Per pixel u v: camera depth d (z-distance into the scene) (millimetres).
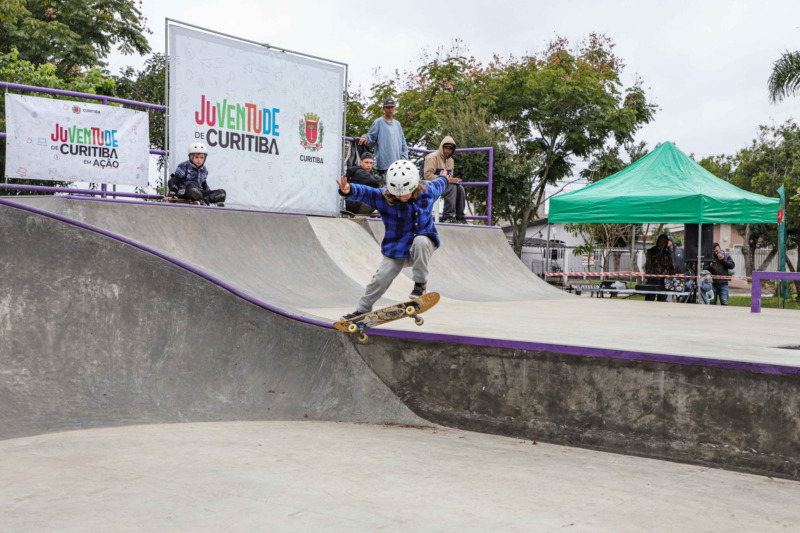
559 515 3182
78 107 8297
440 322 6543
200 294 5840
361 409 5336
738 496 3555
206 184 9164
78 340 5633
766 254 33750
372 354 5453
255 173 9742
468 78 27266
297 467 3900
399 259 5293
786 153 29703
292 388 5543
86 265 5895
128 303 5824
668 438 4250
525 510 3242
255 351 5719
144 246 5949
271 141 9891
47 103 8070
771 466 3922
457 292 10242
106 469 3801
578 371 4566
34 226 5910
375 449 4379
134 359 5605
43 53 21906
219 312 5812
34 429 4762
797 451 3846
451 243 11727
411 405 5270
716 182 13656
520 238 28188
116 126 8617
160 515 3055
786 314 9055
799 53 18469
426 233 5246
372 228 10742
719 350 4996
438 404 5160
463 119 22047
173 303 5844
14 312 5629
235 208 9547
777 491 3656
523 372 4785
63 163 8227
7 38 21500
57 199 7586
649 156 14531
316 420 5289
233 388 5516
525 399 4781
